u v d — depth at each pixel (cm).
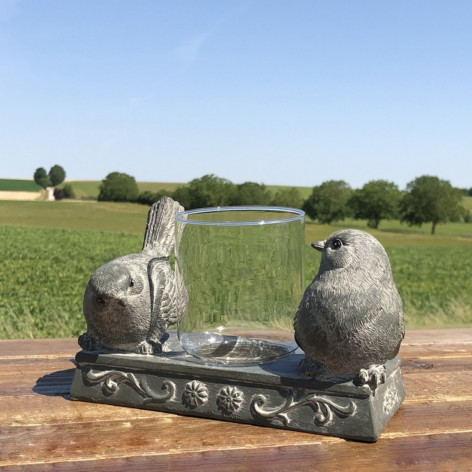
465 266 1634
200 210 201
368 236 172
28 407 192
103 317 187
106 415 186
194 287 189
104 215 3209
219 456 156
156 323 194
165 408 187
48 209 3406
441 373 223
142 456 156
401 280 1301
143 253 205
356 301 160
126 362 190
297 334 169
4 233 2023
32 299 806
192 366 182
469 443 161
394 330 164
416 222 4469
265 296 186
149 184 4022
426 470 146
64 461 154
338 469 148
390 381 179
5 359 248
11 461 154
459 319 664
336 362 163
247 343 186
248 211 202
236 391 177
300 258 191
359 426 162
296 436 167
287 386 171
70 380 220
